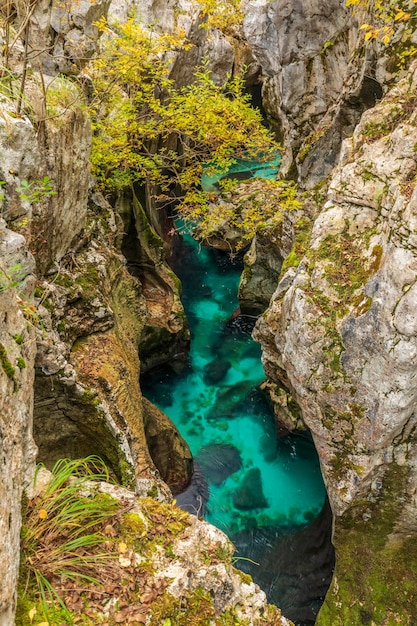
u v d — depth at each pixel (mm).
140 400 7504
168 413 10367
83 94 7820
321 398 6246
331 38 11414
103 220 8492
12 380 3525
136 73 8906
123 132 8992
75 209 7062
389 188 5848
